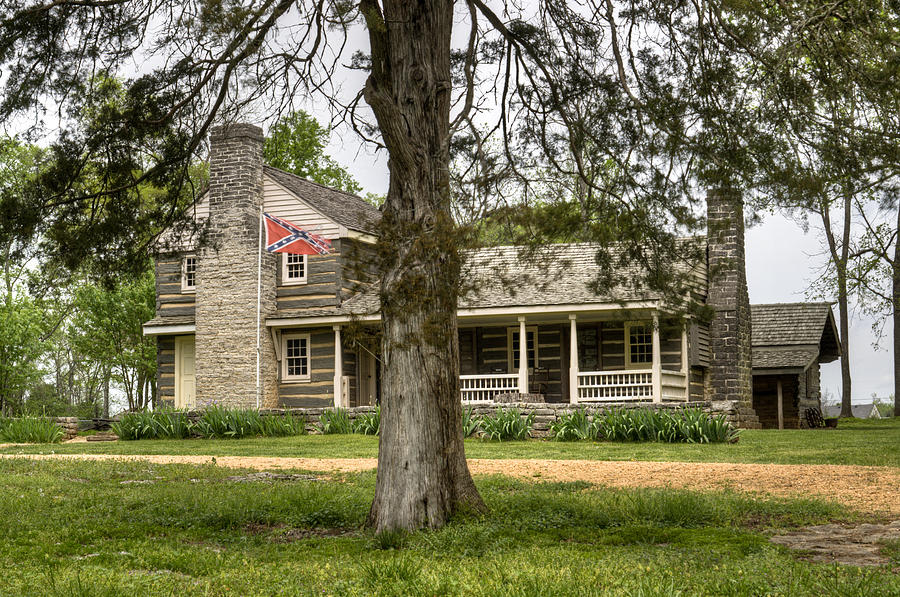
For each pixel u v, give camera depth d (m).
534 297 28.06
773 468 14.87
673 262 12.33
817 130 11.34
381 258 9.41
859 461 16.03
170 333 33.22
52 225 11.99
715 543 8.42
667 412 22.11
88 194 12.40
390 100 9.61
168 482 14.06
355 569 7.48
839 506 10.38
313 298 31.36
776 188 11.34
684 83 12.13
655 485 12.80
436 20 10.03
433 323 9.32
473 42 12.97
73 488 13.32
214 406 26.17
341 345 30.80
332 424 25.22
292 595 6.65
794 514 9.97
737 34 11.87
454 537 8.76
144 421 26.23
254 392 30.52
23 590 6.77
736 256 31.12
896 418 38.59
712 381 30.88
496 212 10.35
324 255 31.38
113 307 42.28
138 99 12.03
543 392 30.78
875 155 11.16
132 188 12.78
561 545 8.66
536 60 12.86
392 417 9.62
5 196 11.84
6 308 40.97
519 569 7.21
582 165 12.70
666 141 11.80
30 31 11.17
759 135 11.44
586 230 11.51
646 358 29.91
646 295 12.69
